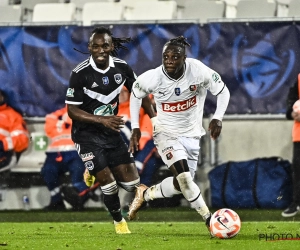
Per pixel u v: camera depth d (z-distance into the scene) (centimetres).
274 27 3516
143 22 3559
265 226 2858
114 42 2714
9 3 4491
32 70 3644
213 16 4028
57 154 3603
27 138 3641
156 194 2550
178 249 2038
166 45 2305
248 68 3538
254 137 3569
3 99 3644
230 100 3562
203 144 3594
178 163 2358
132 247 2114
